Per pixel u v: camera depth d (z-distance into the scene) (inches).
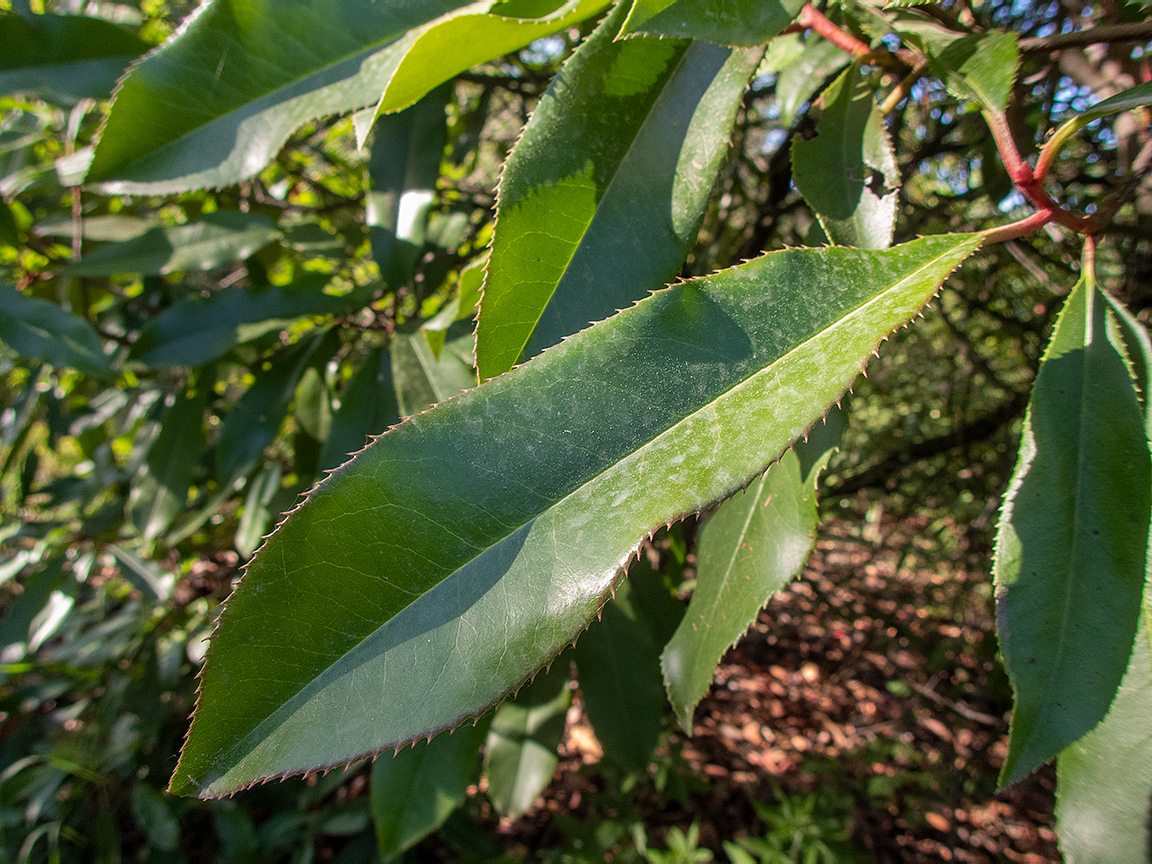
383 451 4.6
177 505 13.2
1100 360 5.6
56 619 16.1
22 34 10.1
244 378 19.6
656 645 12.0
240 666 4.3
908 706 23.2
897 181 6.3
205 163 7.9
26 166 13.3
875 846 22.8
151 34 15.9
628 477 4.6
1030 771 5.0
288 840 18.3
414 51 6.0
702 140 6.0
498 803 12.2
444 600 4.5
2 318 11.2
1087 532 5.3
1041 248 15.7
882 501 27.5
